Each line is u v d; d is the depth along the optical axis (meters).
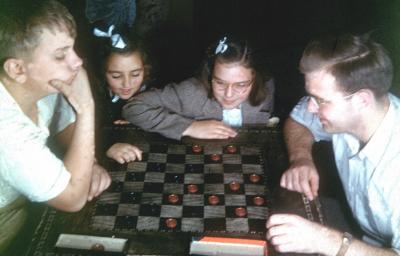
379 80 1.76
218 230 1.89
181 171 2.22
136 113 2.54
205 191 2.10
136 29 4.41
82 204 1.95
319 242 1.79
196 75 2.77
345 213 2.60
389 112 1.87
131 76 2.81
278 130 2.56
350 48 1.75
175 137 2.46
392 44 2.71
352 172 2.09
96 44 2.93
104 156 2.30
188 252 1.79
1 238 2.01
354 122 1.89
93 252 1.78
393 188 1.84
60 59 1.78
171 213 1.98
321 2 4.80
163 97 2.66
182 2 4.84
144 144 2.41
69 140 2.39
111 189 2.10
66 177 1.86
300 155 2.30
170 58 4.66
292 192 2.10
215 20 5.17
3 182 1.97
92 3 2.99
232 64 2.31
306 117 2.46
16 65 1.76
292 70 4.34
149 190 2.10
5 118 1.79
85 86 1.97
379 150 1.88
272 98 2.85
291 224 1.82
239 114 2.72
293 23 4.92
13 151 1.77
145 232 1.88
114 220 1.93
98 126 2.55
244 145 2.42
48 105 2.22
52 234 1.87
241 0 5.30
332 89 1.78
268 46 4.76
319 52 1.78
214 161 2.29
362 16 3.58
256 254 1.79
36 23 1.67
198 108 2.70
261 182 2.16
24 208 2.16
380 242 2.15
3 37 1.69
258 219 1.95
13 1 1.68
